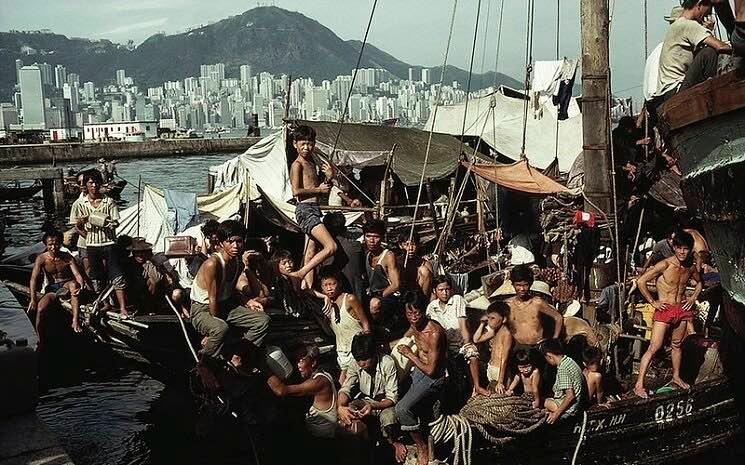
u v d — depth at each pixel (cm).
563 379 735
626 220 1164
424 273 941
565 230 1272
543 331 801
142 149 7256
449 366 774
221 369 747
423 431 711
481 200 1700
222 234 738
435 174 2064
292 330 859
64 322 1127
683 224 1124
